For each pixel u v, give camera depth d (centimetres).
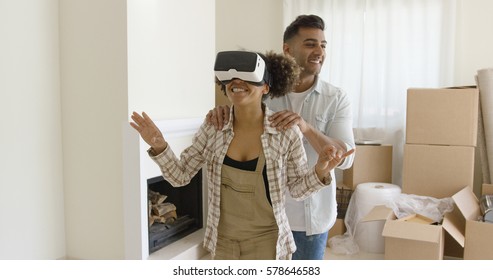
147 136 133
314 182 127
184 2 314
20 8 266
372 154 381
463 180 332
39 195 283
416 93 342
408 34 385
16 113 267
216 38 458
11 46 262
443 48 374
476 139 335
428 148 341
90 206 291
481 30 374
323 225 181
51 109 288
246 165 130
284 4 420
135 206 271
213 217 135
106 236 288
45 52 282
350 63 405
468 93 328
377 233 353
